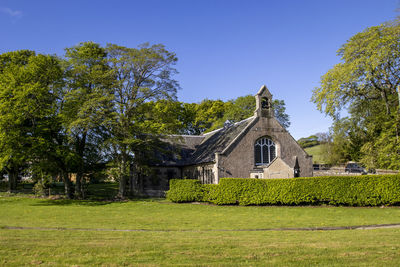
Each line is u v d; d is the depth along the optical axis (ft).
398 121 122.93
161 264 33.19
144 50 121.49
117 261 34.27
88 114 116.78
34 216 83.61
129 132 121.60
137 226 65.46
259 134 130.82
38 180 134.41
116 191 160.76
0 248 39.93
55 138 132.57
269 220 74.02
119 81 119.34
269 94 134.92
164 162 152.76
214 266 32.45
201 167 138.21
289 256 36.19
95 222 71.92
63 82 130.41
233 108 233.35
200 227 64.03
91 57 134.51
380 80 143.33
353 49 139.54
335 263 33.42
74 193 139.54
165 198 128.98
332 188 97.86
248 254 37.17
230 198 104.73
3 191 148.25
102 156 138.72
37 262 33.78
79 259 34.91
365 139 170.81
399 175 93.71
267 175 117.29
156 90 126.00
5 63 144.46
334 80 142.41
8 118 109.50
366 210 88.33
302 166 135.13
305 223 68.80
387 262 33.68
